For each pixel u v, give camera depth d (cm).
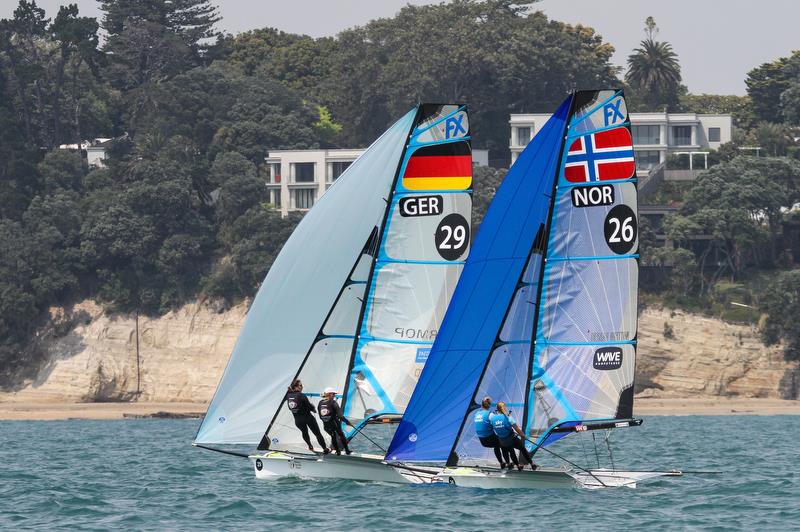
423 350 13025
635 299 12269
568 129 12219
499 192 12431
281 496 12862
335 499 12550
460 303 12481
